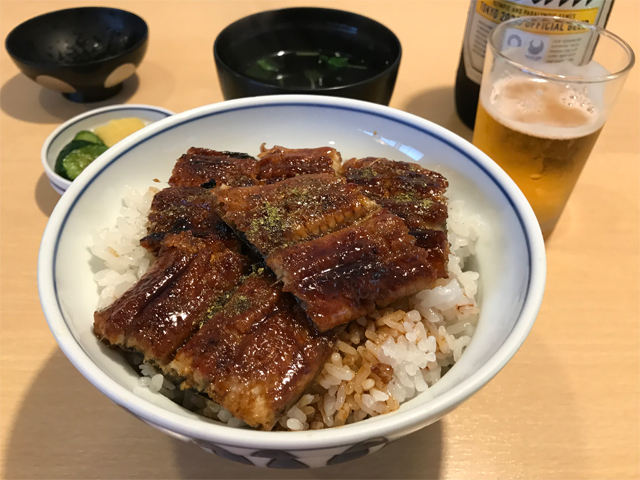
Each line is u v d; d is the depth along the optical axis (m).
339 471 0.20
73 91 0.35
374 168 0.23
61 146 0.31
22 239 0.27
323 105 0.25
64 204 0.19
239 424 0.17
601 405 0.21
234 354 0.16
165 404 0.16
